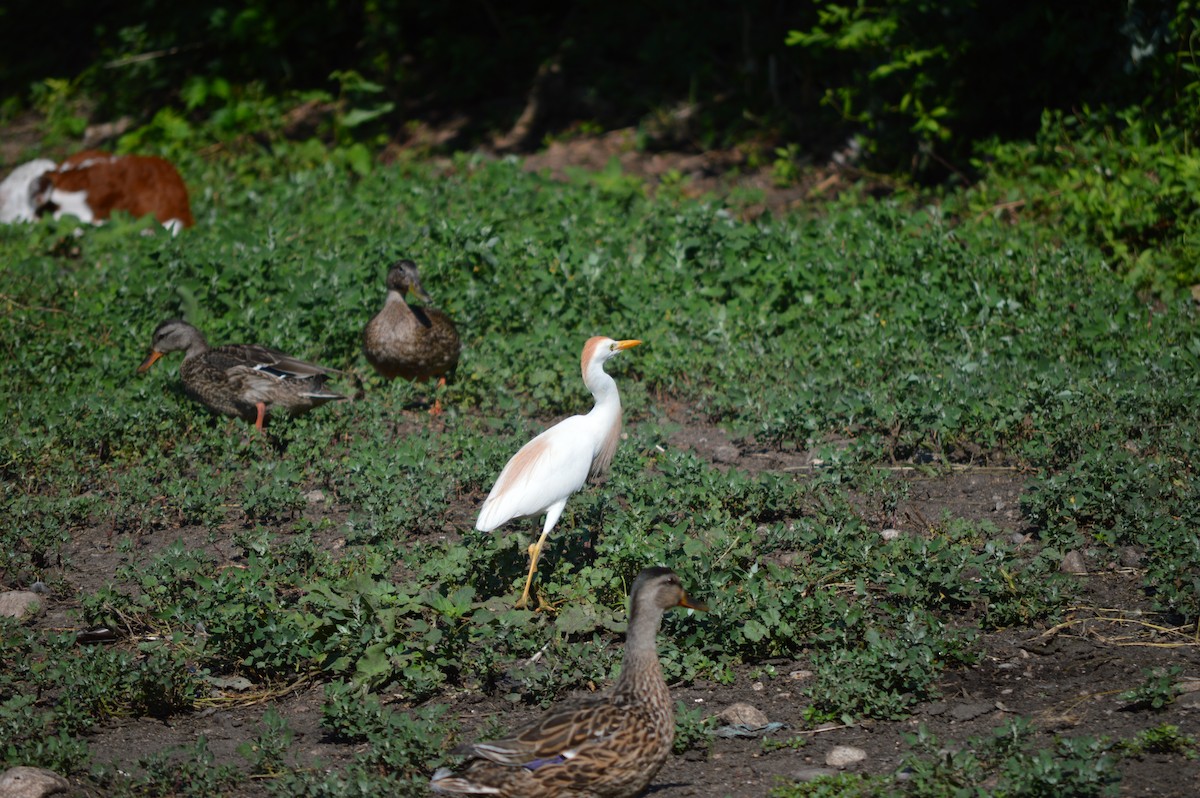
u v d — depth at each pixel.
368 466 11.99
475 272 17.17
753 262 17.03
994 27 20.30
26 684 8.96
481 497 12.21
